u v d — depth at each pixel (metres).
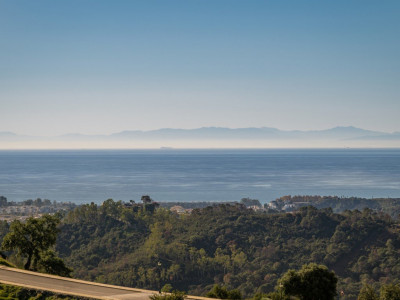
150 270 124.12
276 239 152.62
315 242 149.88
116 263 133.25
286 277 55.34
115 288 56.03
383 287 62.47
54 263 69.75
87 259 138.50
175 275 125.12
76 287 55.56
